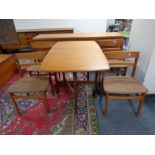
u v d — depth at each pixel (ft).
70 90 6.97
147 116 5.37
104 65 4.09
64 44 6.30
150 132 4.76
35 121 5.34
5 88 7.48
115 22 14.34
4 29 9.89
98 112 5.61
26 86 5.03
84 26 13.03
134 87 4.75
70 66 4.06
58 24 12.89
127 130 4.83
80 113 5.60
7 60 8.07
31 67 6.80
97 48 5.59
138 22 6.23
